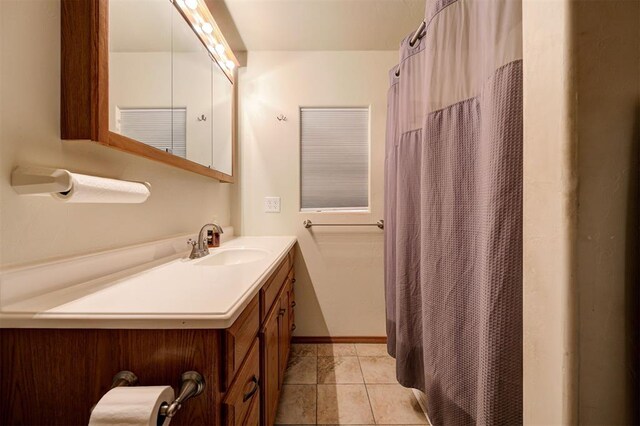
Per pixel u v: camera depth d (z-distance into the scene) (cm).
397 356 127
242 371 65
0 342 53
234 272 86
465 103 85
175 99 120
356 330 198
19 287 58
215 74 161
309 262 197
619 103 39
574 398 38
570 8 38
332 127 201
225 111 177
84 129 70
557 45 39
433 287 95
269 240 175
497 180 66
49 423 53
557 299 40
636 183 39
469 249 84
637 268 39
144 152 92
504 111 65
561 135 39
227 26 170
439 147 94
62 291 66
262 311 87
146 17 99
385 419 126
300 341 196
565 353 38
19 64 60
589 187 38
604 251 38
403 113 127
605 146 38
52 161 67
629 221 39
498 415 65
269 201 197
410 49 124
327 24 169
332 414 129
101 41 71
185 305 57
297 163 197
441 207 93
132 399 44
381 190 198
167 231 116
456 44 88
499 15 68
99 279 77
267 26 170
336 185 201
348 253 198
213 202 167
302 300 197
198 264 109
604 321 38
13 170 59
